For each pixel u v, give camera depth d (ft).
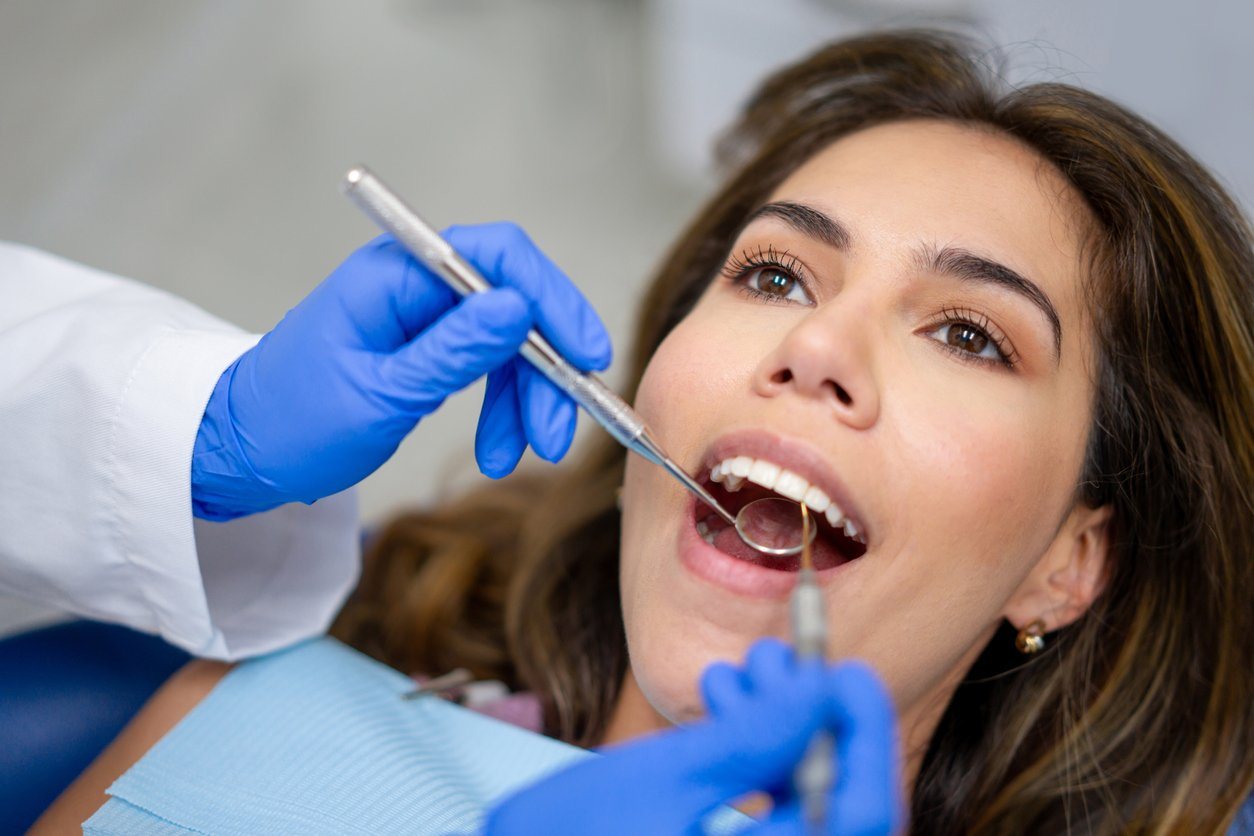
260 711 4.24
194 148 11.68
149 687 4.71
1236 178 8.84
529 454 7.11
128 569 4.07
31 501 3.98
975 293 3.93
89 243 10.44
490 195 11.59
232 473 3.84
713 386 3.87
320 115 12.35
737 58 10.62
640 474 4.04
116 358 3.90
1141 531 4.67
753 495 4.29
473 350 3.39
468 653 5.75
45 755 4.40
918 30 5.16
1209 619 4.75
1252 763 4.73
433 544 6.21
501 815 2.71
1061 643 4.80
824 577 3.72
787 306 4.06
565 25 13.35
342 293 3.57
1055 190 4.26
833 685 2.51
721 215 5.29
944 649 4.04
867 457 3.67
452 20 13.92
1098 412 4.36
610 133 12.50
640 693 4.57
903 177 4.15
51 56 12.53
